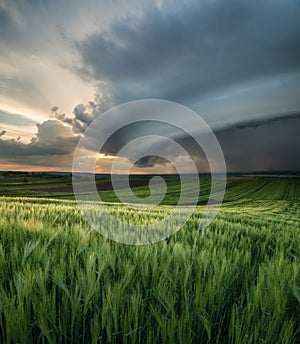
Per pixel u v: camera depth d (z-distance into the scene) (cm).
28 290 149
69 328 142
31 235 293
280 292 164
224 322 158
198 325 143
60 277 161
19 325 128
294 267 200
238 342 126
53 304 141
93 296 156
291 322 143
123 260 218
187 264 209
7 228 317
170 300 153
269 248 335
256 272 221
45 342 140
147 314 154
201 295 157
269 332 133
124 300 155
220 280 174
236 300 175
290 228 574
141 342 138
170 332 126
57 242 278
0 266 193
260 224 679
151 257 223
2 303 137
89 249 247
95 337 126
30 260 201
